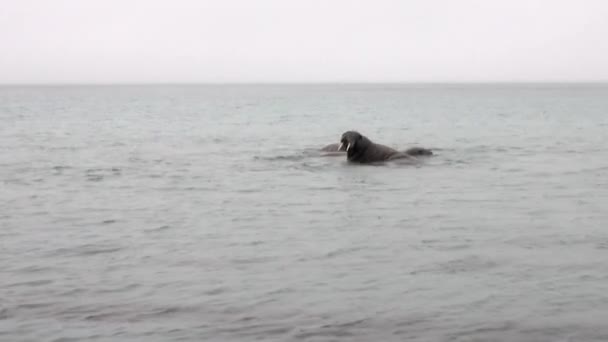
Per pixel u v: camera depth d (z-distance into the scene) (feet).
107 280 32.30
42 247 39.01
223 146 101.71
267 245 39.32
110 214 48.93
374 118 192.65
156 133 129.70
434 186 61.77
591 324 26.25
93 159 83.66
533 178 66.85
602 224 44.75
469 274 33.06
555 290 30.37
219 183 63.67
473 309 28.02
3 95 515.50
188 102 352.49
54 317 27.27
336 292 30.35
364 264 34.96
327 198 55.67
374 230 43.42
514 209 50.67
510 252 37.37
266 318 27.12
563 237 40.93
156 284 31.65
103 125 155.63
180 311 27.99
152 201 54.24
